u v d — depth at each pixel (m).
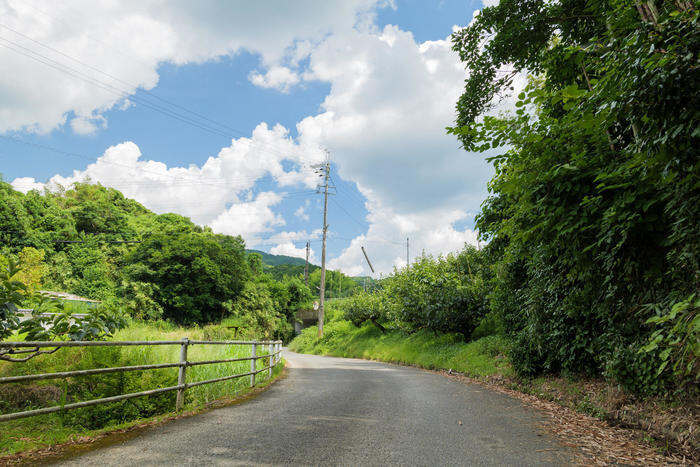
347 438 4.79
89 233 53.12
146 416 5.71
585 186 5.19
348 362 22.69
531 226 6.14
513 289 12.13
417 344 21.94
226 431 4.98
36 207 46.84
